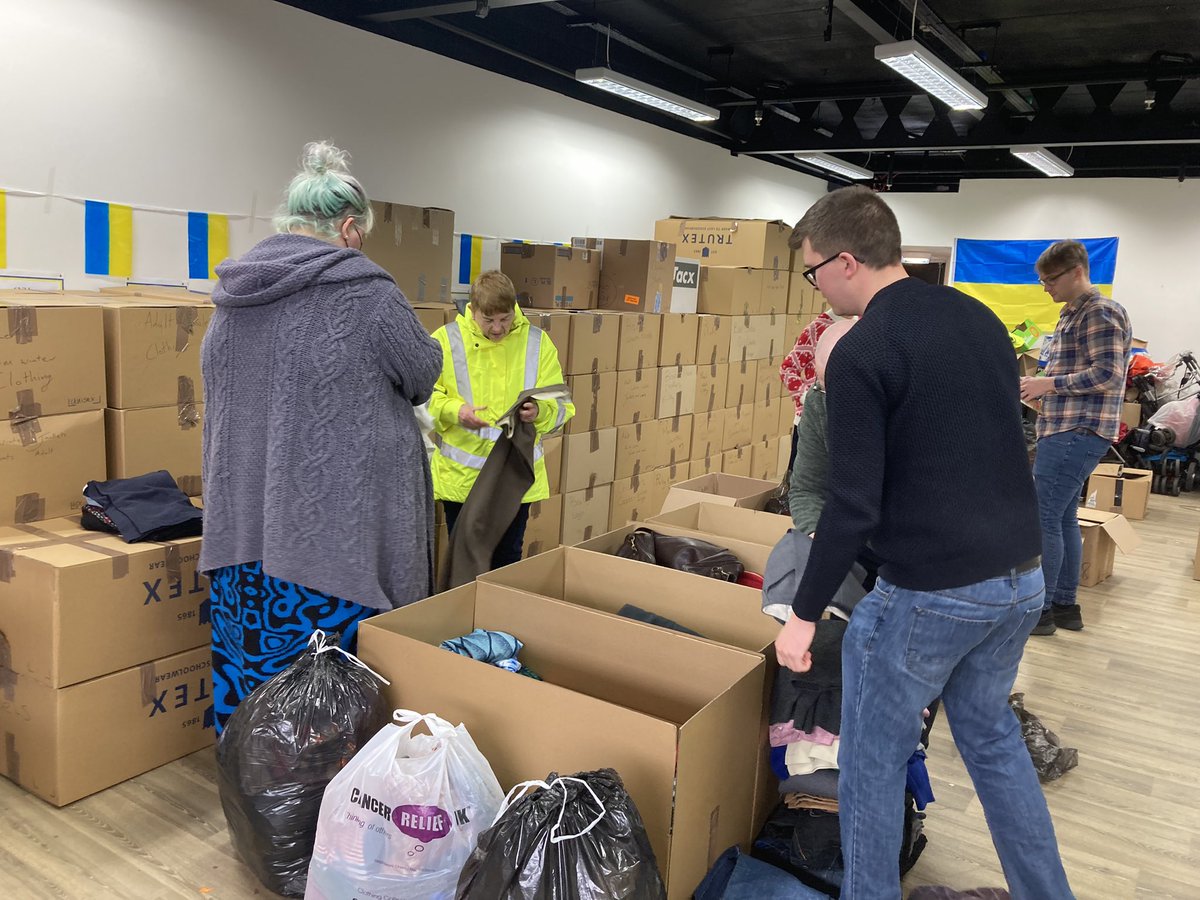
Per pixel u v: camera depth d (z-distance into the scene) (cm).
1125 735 270
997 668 148
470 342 285
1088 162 788
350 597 178
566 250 425
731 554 238
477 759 152
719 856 167
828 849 174
